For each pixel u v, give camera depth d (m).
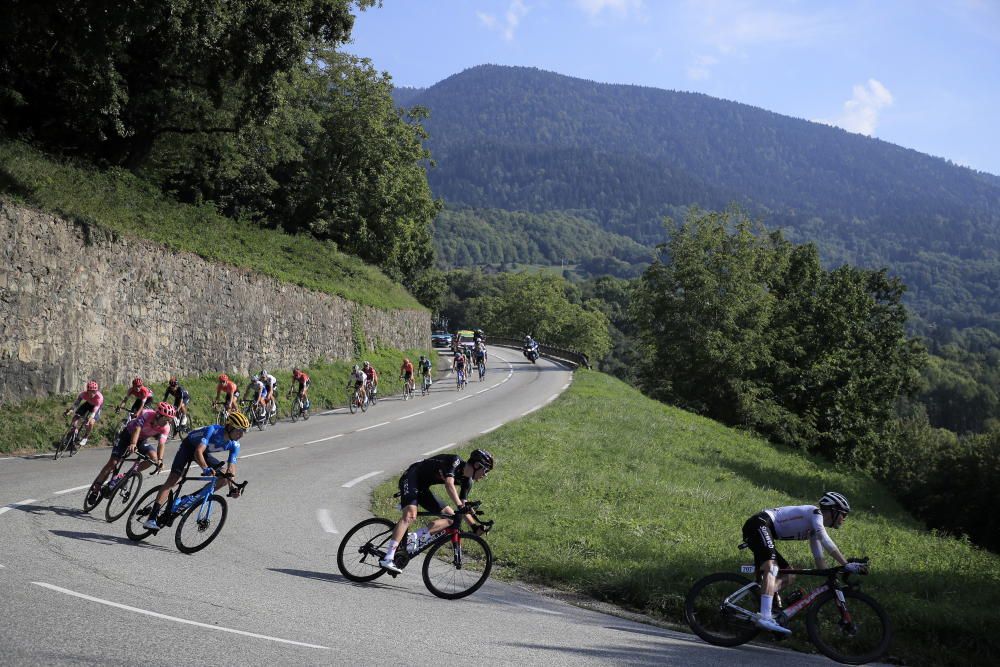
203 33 24.95
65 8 22.19
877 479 54.75
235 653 5.66
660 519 13.92
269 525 11.01
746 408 45.00
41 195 19.25
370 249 53.66
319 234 50.19
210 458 9.30
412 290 81.12
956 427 148.88
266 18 25.92
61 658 5.24
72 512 10.54
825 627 7.56
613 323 153.12
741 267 48.03
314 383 30.92
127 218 23.28
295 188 47.72
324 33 28.38
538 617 7.81
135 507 9.31
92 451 17.02
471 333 70.81
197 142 35.31
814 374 48.53
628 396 38.59
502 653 6.32
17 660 5.11
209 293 25.73
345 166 49.19
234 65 26.83
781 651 7.52
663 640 7.44
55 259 19.02
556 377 47.59
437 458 8.62
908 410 123.06
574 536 11.66
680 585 9.18
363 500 13.47
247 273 28.28
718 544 12.39
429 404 32.25
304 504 12.73
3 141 22.84
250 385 23.31
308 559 9.30
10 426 16.50
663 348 49.19
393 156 50.38
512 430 23.27
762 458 29.77
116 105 26.88
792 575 7.89
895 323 52.38
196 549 9.12
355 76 47.81
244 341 27.80
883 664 7.43
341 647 6.07
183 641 5.81
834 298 50.56
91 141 31.22
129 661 5.30
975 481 46.78
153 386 22.36
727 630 7.67
